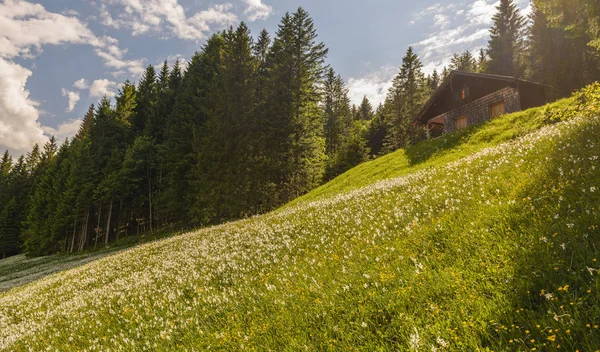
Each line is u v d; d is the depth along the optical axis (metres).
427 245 5.65
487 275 4.06
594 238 3.68
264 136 47.19
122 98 82.62
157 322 7.09
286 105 48.94
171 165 56.16
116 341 6.82
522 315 3.15
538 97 31.00
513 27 70.75
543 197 5.30
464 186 8.15
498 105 32.25
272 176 47.22
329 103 92.81
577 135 7.89
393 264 5.41
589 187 4.82
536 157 7.95
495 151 11.54
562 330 2.74
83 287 15.23
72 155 78.44
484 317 3.33
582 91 11.41
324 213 12.62
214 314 6.44
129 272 15.02
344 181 30.38
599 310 2.75
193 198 50.53
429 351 3.12
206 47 67.00
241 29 52.09
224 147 45.97
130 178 63.72
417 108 75.06
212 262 10.66
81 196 65.00
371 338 3.86
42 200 79.19
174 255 15.22
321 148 56.03
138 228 72.25
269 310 5.63
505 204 5.74
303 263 7.49
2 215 90.25
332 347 3.84
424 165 22.53
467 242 5.07
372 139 112.44
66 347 7.59
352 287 5.20
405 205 8.84
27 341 9.18
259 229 14.34
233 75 50.06
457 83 37.06
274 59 53.72
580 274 3.33
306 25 52.06
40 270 42.28
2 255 90.69
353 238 7.83
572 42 48.91
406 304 4.18
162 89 87.44
